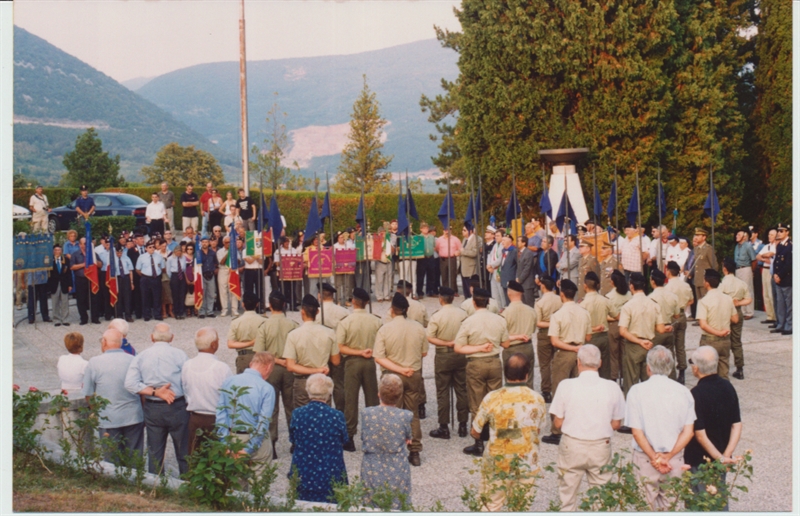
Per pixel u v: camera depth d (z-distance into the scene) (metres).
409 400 9.61
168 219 28.44
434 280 21.62
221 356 15.15
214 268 18.73
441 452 10.04
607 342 11.27
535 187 25.25
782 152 23.56
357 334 10.12
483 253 14.98
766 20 24.03
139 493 7.26
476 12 26.36
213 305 19.09
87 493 7.14
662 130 24.12
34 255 17.44
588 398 7.04
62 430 9.00
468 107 26.16
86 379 8.61
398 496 6.81
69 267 18.03
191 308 19.31
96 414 8.09
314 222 12.34
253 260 18.56
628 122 23.91
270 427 9.84
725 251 25.02
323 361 9.66
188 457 7.19
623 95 24.02
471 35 26.03
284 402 10.41
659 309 10.91
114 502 6.89
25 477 7.50
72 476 7.67
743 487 6.78
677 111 24.41
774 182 23.91
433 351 15.80
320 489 7.34
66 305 18.06
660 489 6.81
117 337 8.80
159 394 8.45
